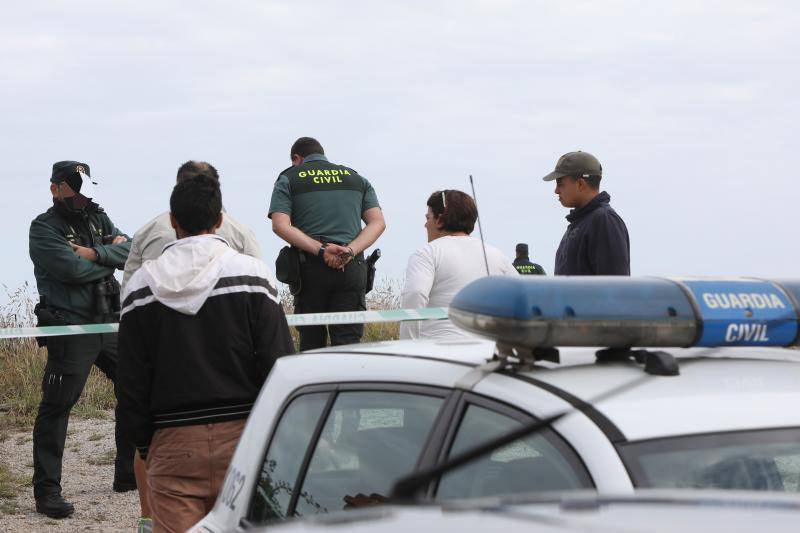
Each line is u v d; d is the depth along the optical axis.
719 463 3.09
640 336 3.39
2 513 9.69
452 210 8.30
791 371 3.61
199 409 5.76
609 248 7.97
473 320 3.48
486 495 3.32
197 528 4.76
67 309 9.52
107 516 9.62
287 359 4.62
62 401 9.52
